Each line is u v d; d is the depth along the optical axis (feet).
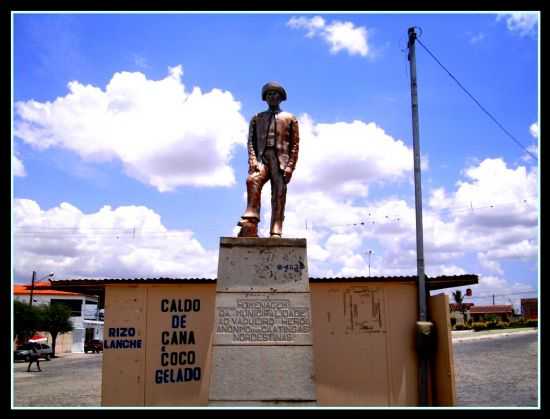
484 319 210.59
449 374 34.37
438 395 36.35
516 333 137.69
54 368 97.71
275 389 27.86
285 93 34.53
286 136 33.68
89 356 144.46
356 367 37.45
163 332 37.60
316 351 37.60
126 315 37.70
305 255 30.19
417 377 37.29
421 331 36.60
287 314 29.12
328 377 37.24
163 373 37.14
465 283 38.81
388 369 37.45
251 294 29.32
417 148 44.32
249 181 32.76
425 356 36.68
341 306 38.32
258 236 31.81
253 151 33.78
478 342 115.44
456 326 177.17
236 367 28.09
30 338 146.92
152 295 38.04
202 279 37.81
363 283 38.60
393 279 38.34
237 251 29.99
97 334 177.78
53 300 169.89
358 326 38.04
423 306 37.65
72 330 156.66
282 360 28.32
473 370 67.26
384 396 37.06
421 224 41.14
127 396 36.68
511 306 262.06
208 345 37.68
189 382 37.19
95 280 37.93
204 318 37.93
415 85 45.98
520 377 59.62
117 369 37.01
